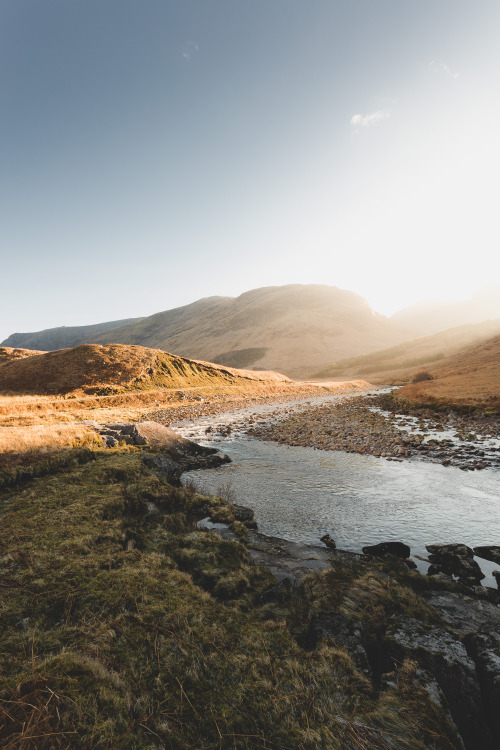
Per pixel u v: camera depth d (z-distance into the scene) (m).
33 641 4.90
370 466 20.53
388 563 9.22
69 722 3.69
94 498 11.04
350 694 4.52
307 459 22.69
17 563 6.96
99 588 6.33
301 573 8.45
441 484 16.95
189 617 5.82
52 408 51.56
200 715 4.03
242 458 23.39
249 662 4.96
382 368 153.38
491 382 53.66
